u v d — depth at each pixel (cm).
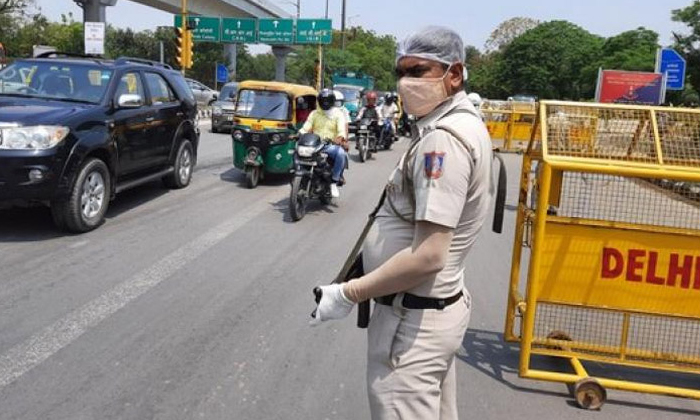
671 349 412
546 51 8162
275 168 1080
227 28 4525
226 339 448
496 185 292
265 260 651
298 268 628
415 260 213
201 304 515
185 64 2441
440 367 236
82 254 632
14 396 359
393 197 234
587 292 396
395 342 232
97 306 497
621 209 391
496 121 2233
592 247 391
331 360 424
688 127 386
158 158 912
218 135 2009
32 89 776
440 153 213
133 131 816
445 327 232
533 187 450
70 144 671
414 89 229
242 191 1041
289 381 392
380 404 237
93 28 2245
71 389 369
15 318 466
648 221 390
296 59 8412
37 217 768
